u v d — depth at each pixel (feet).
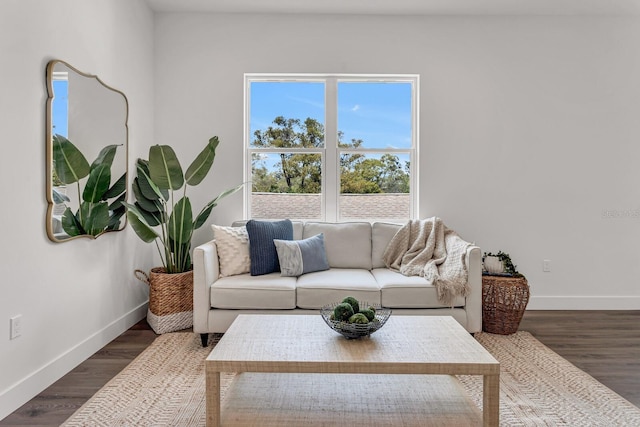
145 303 11.61
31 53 6.94
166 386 7.27
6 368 6.38
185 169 12.33
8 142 6.43
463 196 12.38
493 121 12.35
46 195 7.32
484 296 10.21
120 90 10.17
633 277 12.42
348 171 12.76
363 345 5.82
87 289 8.68
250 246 10.11
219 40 12.28
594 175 12.37
